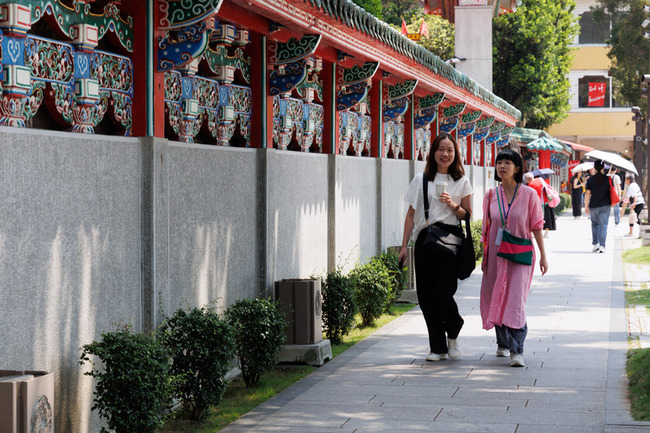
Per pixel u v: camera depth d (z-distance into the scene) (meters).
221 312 7.48
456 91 15.39
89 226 5.45
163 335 6.02
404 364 7.98
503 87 40.97
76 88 5.46
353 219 11.41
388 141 13.27
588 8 53.75
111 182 5.70
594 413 6.19
